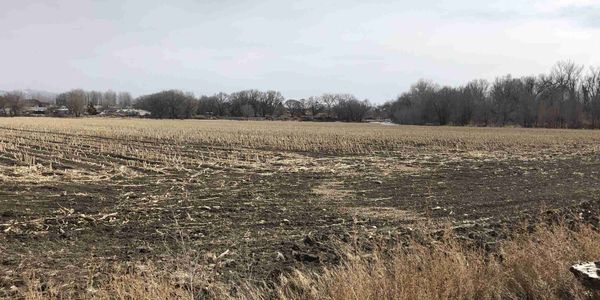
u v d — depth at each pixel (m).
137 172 18.41
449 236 6.75
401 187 15.73
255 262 6.92
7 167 18.28
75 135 41.19
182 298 4.96
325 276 5.39
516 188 15.65
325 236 8.38
